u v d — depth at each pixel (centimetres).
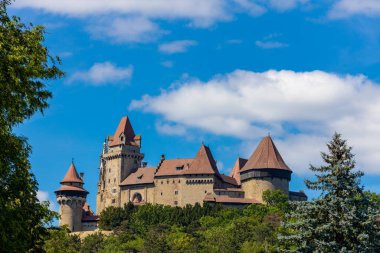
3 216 4091
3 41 4322
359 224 5844
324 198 5988
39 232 4903
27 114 4466
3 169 4200
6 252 4094
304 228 6016
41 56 4503
